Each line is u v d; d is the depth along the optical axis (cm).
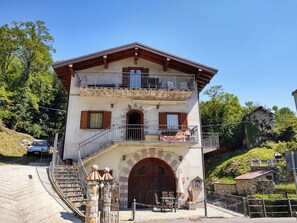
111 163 1332
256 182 2089
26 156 1919
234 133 3534
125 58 1608
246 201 1266
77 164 1266
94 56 1466
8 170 1045
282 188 1983
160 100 1505
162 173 1396
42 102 3591
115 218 862
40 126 3384
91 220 698
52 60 3372
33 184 912
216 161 3319
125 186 1309
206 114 3962
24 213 674
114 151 1352
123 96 1474
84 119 1412
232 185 2378
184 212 1193
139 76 1583
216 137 1491
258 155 2788
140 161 1395
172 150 1401
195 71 1571
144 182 1366
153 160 1408
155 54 1527
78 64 1501
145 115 1468
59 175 1088
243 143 3403
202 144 1512
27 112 3253
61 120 3653
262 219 1094
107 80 1528
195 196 1335
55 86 3788
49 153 1947
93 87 1377
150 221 969
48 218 691
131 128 1405
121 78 1544
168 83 1516
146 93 1446
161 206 1224
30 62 3155
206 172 3212
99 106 1458
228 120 3806
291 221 1044
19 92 2970
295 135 2955
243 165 2684
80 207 874
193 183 1353
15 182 887
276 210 1410
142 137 1419
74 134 1386
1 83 2719
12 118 2959
